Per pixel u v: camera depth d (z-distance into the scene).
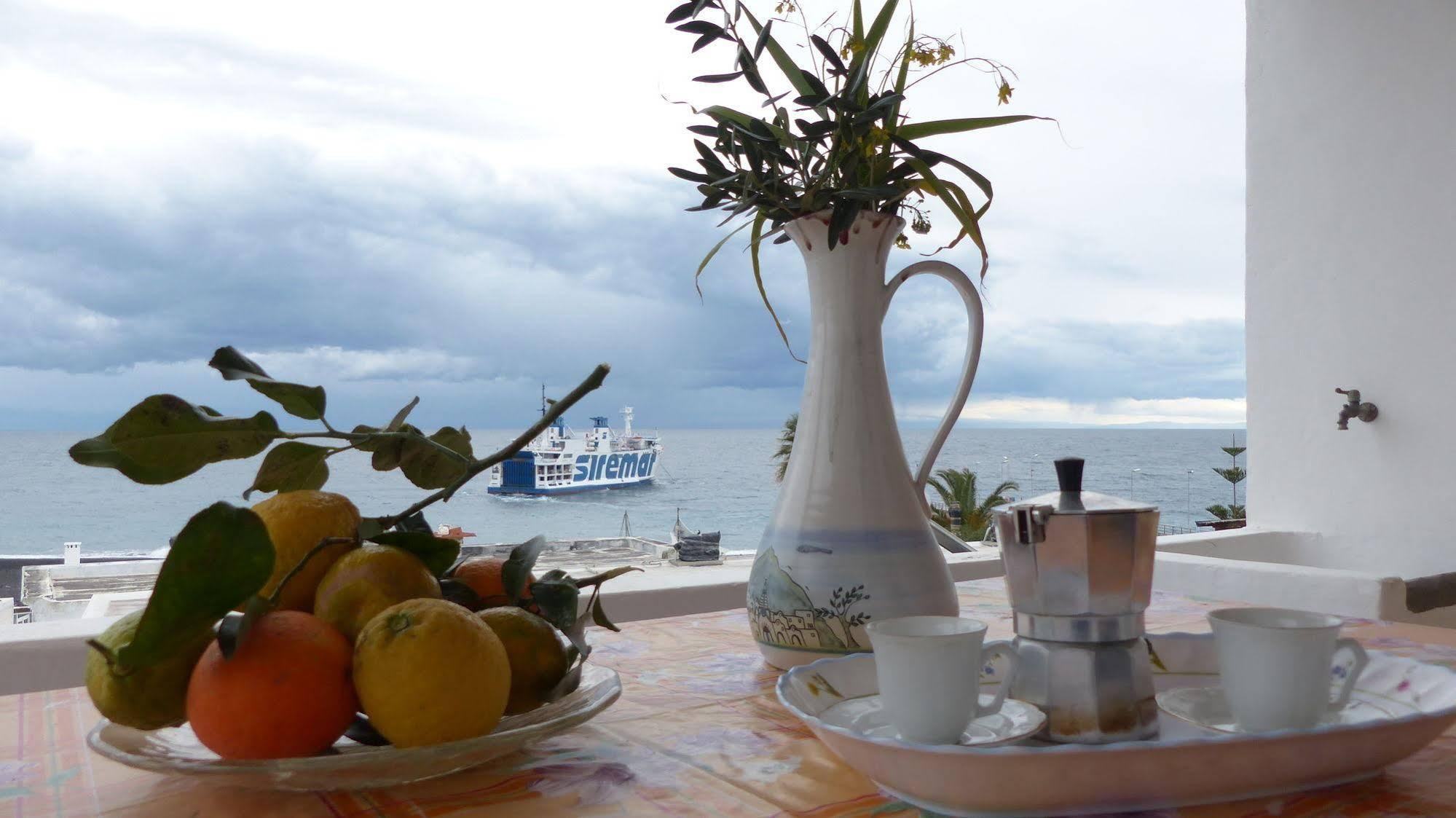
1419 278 2.53
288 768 0.43
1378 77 2.61
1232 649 0.49
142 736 0.52
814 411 0.74
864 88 0.74
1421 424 2.52
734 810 0.44
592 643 0.88
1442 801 0.43
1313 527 2.76
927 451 0.75
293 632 0.45
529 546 0.58
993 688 0.60
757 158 0.71
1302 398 2.79
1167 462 49.84
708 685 0.71
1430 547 2.50
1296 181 2.81
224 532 0.42
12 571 18.22
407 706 0.45
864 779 0.48
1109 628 0.49
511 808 0.45
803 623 0.70
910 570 0.70
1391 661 0.58
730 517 54.44
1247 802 0.43
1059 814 0.42
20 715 0.65
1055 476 0.53
